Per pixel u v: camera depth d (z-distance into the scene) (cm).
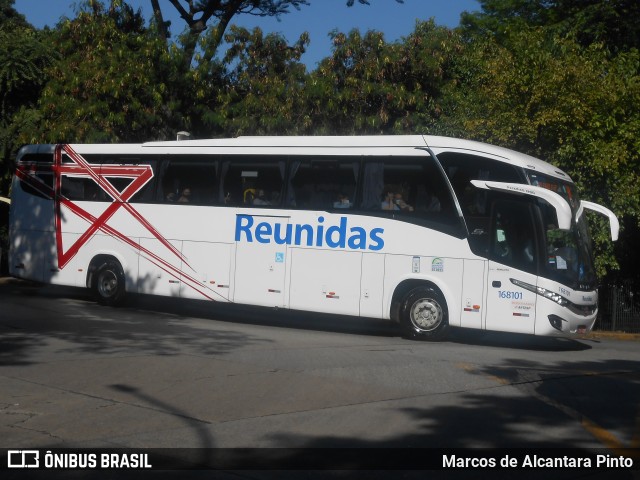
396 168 1595
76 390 979
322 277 1639
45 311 1775
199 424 832
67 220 1962
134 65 2547
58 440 761
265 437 786
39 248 2002
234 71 2789
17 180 2052
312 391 1002
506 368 1225
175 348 1324
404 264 1569
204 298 1764
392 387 1039
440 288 1539
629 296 2322
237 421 848
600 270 2067
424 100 2530
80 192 1952
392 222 1584
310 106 2609
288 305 1670
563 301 1467
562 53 2117
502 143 2061
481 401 970
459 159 1546
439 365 1223
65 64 2608
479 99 2155
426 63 2511
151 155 1858
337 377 1095
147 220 1847
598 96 1981
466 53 2512
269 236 1698
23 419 837
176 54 2609
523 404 961
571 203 1576
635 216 2134
